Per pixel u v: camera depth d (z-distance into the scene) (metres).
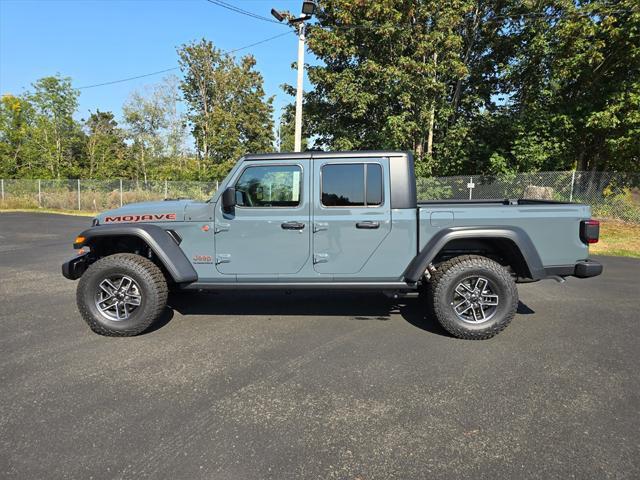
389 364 3.75
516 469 2.34
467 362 3.79
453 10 16.09
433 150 18.72
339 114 18.66
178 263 4.45
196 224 4.54
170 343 4.27
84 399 3.14
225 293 6.27
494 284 4.30
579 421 2.82
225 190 4.34
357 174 4.47
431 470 2.35
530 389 3.28
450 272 4.30
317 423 2.82
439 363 3.77
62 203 25.61
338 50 16.41
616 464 2.38
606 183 13.79
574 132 15.30
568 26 14.06
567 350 4.06
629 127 13.72
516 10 17.22
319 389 3.29
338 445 2.58
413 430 2.73
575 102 15.06
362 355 3.96
